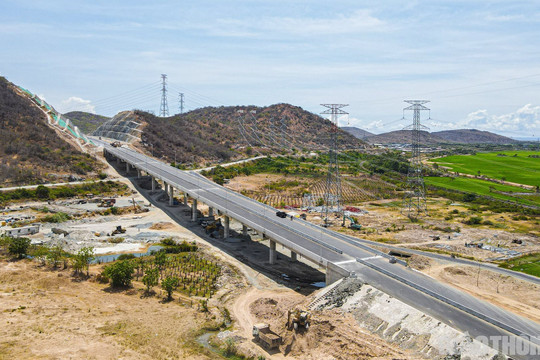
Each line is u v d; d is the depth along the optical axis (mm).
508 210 197000
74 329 79625
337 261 100688
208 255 128375
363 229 163500
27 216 161000
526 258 124750
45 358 68562
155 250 132875
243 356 74062
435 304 78438
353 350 69875
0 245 123812
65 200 195375
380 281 89000
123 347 74125
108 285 103688
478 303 81875
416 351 66188
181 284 106125
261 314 90562
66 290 98562
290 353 75125
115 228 158125
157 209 192000
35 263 114875
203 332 82562
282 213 142250
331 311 81812
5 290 95312
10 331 76688
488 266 115938
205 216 182625
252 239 151125
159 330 81438
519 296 95438
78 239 140375
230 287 105375
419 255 124438
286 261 128250
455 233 156250
